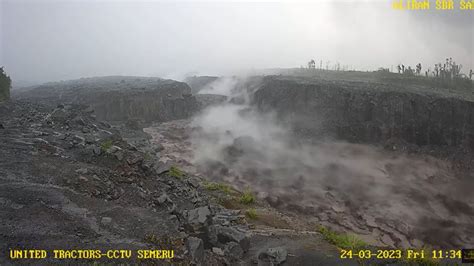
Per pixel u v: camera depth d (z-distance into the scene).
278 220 30.05
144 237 15.62
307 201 42.59
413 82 79.88
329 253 19.52
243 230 22.62
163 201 20.81
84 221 15.59
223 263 16.59
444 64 85.94
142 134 64.62
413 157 56.72
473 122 57.69
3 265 11.33
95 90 85.19
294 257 18.69
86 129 35.78
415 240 35.62
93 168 21.59
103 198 19.12
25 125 32.78
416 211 41.66
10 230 13.30
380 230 37.12
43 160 21.41
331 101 69.44
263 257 18.11
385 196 45.34
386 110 62.62
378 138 62.06
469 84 79.50
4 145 23.25
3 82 62.19
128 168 23.66
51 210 15.45
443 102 59.78
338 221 38.25
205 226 17.73
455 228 38.53
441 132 59.00
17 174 18.67
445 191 47.06
